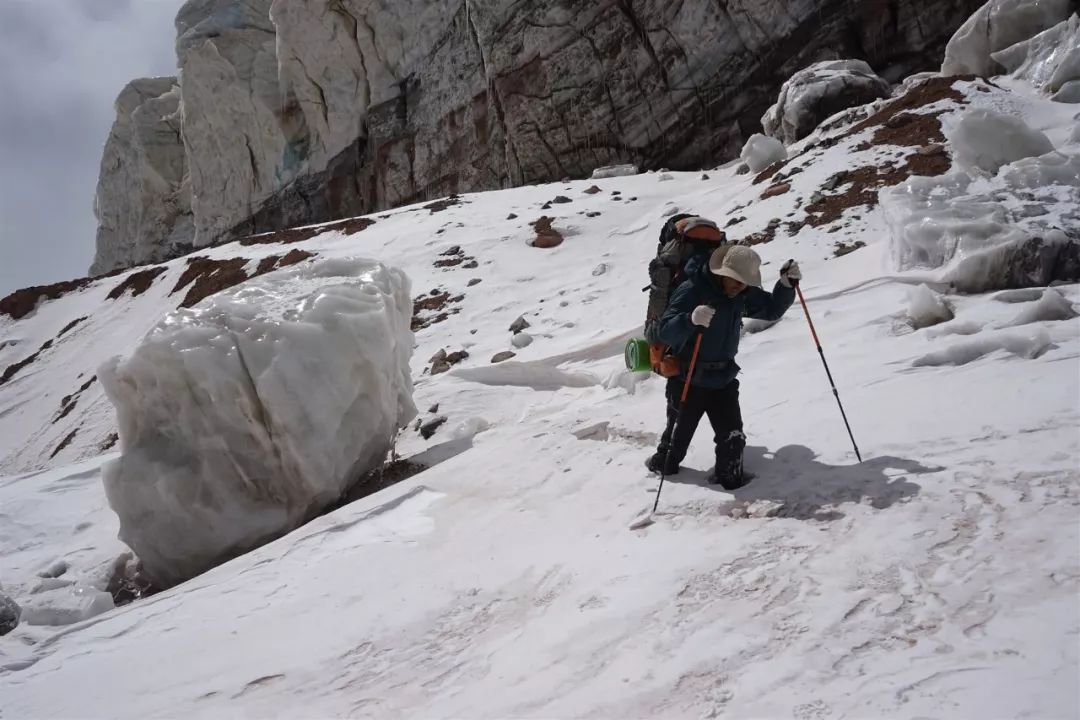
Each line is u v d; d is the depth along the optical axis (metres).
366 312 7.07
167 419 6.73
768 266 9.24
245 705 3.51
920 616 2.89
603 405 6.83
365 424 7.09
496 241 14.73
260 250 19.45
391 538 5.14
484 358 9.97
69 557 7.38
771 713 2.60
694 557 3.75
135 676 3.95
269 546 5.58
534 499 5.11
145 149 49.16
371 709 3.29
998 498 3.54
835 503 3.90
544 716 2.91
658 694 2.86
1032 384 4.63
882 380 5.39
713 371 4.34
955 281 6.87
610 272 11.99
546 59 24.31
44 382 19.14
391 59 32.12
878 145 11.27
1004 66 13.10
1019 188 7.82
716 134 21.67
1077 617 2.65
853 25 18.98
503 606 3.90
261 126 38.56
